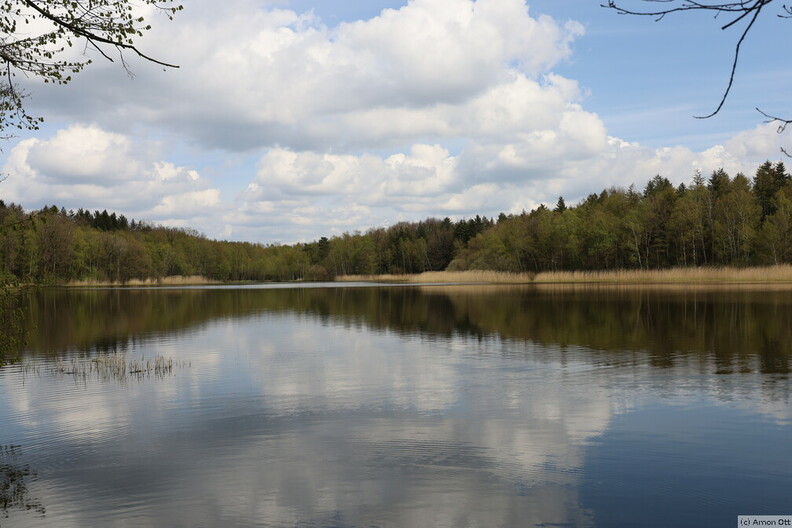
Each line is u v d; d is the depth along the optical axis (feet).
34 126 35.58
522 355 69.77
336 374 59.72
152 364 66.74
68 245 297.94
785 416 40.96
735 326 91.09
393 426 40.40
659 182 506.89
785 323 93.40
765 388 49.47
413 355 71.46
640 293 175.94
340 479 31.09
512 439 37.19
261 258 544.62
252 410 45.37
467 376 57.52
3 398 50.21
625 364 62.13
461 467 32.53
